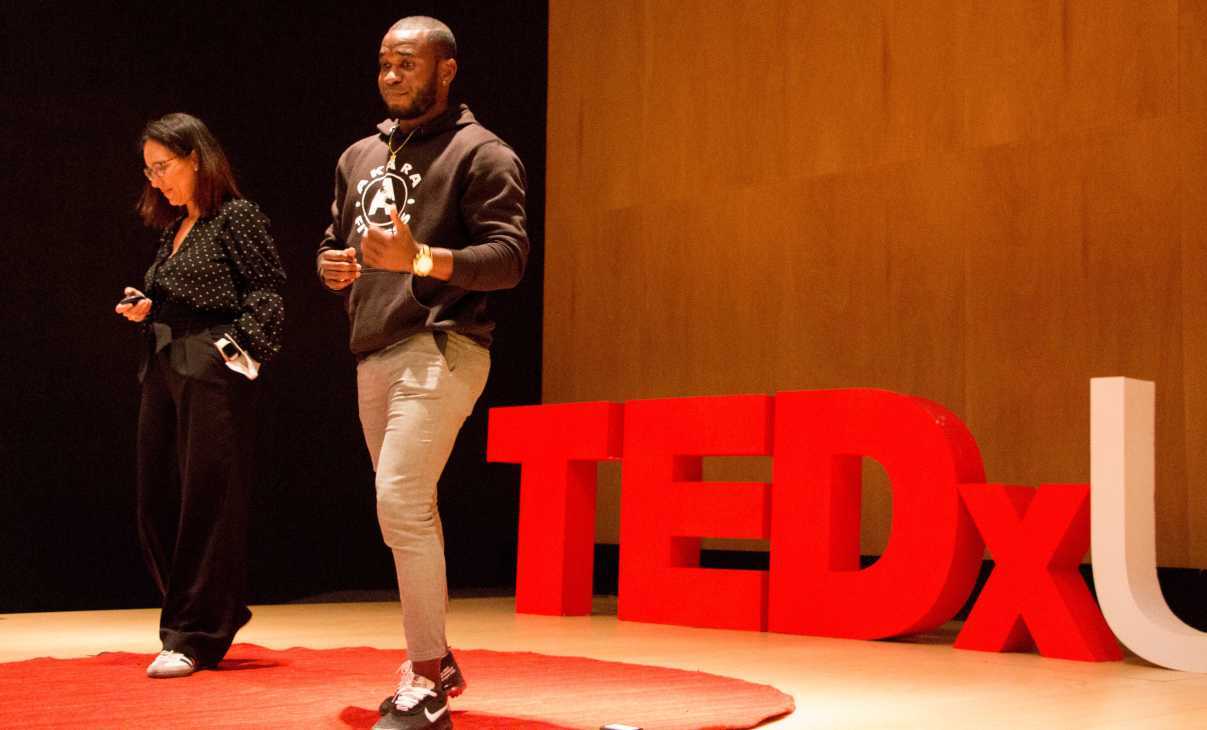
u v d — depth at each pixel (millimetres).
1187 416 5324
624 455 5496
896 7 6367
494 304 7402
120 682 2982
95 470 5395
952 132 6129
